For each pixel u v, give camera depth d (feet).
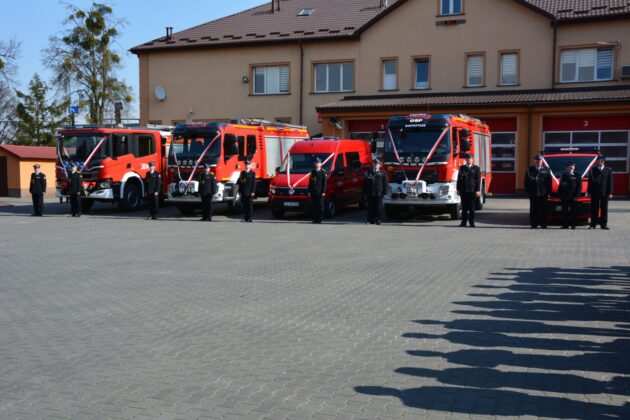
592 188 57.31
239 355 20.90
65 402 16.94
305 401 16.87
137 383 18.34
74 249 47.50
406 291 30.83
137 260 41.70
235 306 27.96
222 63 118.52
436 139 64.90
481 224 63.52
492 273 35.47
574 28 96.58
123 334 23.61
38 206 79.15
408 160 65.10
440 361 20.11
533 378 18.56
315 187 66.80
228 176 75.97
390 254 43.50
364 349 21.44
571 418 15.75
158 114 123.54
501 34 100.42
